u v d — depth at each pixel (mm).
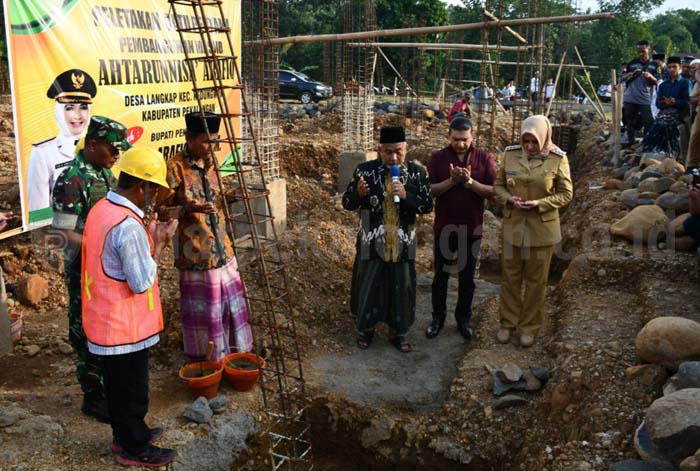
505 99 21250
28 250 6254
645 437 3646
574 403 4406
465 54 32188
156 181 3508
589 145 14062
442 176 5508
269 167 8398
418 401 4945
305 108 18391
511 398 4703
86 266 3553
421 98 21219
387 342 5840
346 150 11375
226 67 7535
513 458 4434
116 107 5875
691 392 3490
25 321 5609
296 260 6727
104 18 5641
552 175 5012
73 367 4969
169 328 5383
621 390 4234
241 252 6555
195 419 4262
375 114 16844
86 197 3963
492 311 6062
